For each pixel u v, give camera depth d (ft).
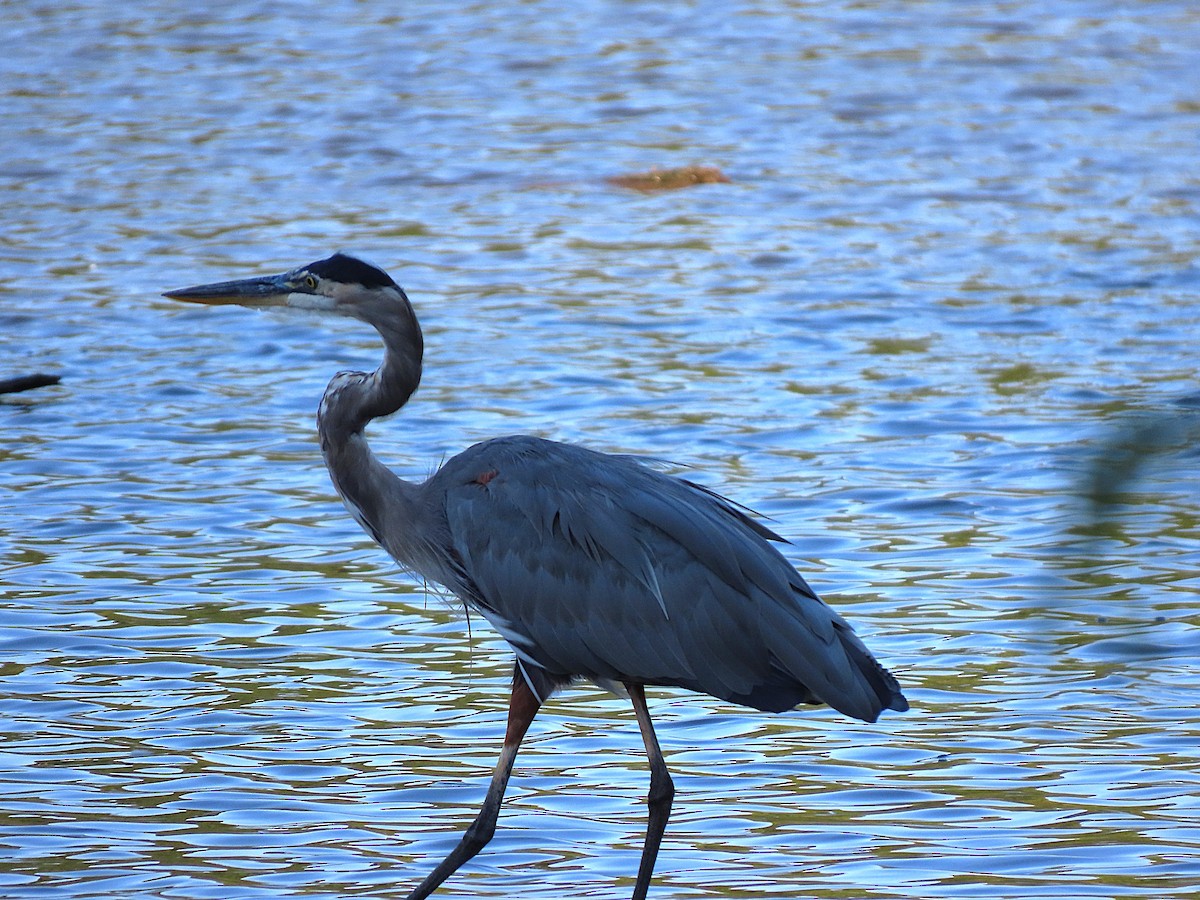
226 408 55.06
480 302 67.36
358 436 28.53
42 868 27.32
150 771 31.35
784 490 46.52
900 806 29.81
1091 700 34.14
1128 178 88.58
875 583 40.16
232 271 71.61
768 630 26.02
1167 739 32.24
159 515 45.42
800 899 26.11
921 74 115.34
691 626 26.35
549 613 27.04
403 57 121.19
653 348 60.95
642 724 27.09
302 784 30.99
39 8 139.74
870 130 100.37
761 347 60.95
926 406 53.93
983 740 32.50
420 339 28.35
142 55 122.52
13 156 94.38
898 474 47.80
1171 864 27.09
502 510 27.48
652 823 26.14
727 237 77.82
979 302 66.54
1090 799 29.81
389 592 40.60
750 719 34.45
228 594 40.22
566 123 102.42
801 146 96.58
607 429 51.75
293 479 48.47
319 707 34.42
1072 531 13.91
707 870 27.40
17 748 32.17
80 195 86.12
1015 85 111.96
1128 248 74.54
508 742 27.55
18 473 48.65
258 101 108.37
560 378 57.26
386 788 30.86
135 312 66.18
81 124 102.32
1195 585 39.40
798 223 80.28
